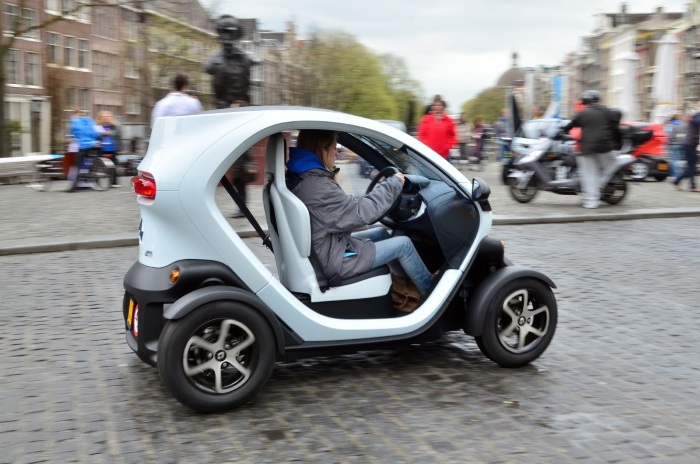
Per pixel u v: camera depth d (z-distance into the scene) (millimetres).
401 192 4559
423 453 3441
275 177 4137
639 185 17500
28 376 4484
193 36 41781
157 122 4055
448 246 4473
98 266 7594
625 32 83750
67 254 8234
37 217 11008
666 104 23359
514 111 20438
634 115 23891
